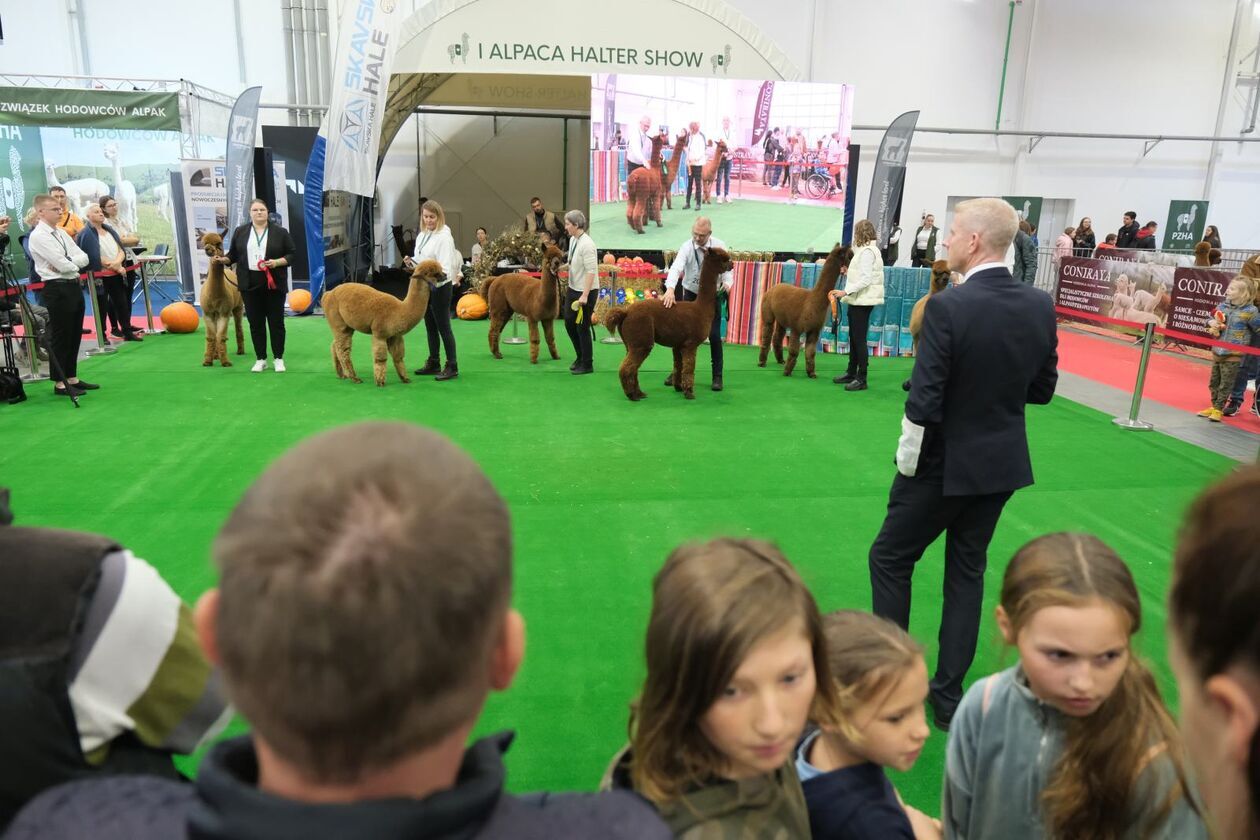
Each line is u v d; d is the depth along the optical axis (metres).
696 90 11.31
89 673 0.85
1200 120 16.28
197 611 0.58
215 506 4.21
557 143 15.57
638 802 0.67
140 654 0.88
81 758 0.84
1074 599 1.28
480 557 0.52
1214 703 0.45
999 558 3.76
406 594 0.48
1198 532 0.47
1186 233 16.66
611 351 8.79
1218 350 6.15
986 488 2.43
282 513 0.51
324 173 10.63
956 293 2.41
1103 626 1.27
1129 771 1.27
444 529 0.51
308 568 0.48
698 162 11.52
